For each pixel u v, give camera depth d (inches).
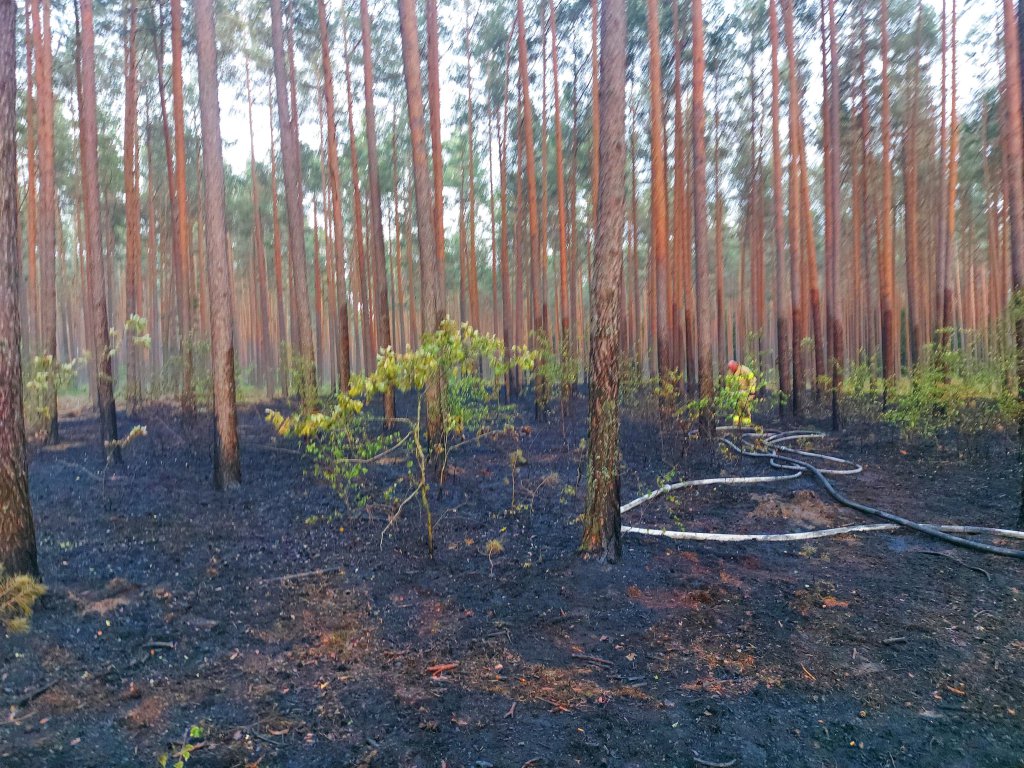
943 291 573.0
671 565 213.9
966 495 304.5
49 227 418.0
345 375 540.7
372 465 373.7
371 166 476.7
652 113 467.8
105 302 389.1
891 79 641.0
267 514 273.4
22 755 113.3
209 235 308.7
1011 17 334.0
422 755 116.9
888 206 557.9
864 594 192.1
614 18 188.7
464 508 285.7
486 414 326.3
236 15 578.2
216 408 315.6
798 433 496.4
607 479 208.4
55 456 402.9
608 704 134.9
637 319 714.2
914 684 142.9
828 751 120.0
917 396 409.7
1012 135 310.8
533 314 665.6
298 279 446.0
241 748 117.6
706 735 124.7
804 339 568.4
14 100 165.8
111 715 127.0
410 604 184.1
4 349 168.6
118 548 224.5
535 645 160.7
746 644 161.5
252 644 159.0
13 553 171.8
